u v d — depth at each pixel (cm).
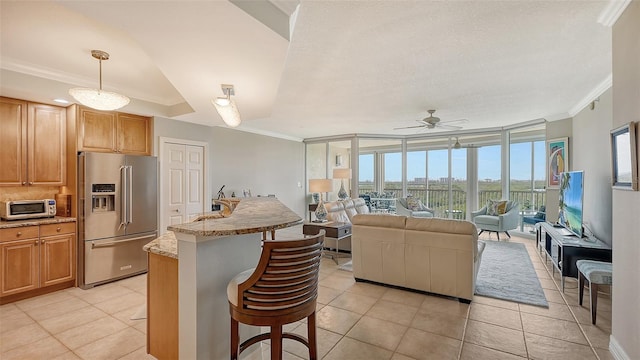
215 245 180
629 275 193
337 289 343
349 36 244
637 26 180
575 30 237
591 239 350
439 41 254
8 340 238
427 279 321
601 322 259
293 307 159
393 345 227
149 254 206
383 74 332
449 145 744
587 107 433
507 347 223
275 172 748
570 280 369
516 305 297
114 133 392
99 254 359
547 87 380
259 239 216
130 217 384
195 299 169
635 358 186
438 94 411
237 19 159
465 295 302
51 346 229
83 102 270
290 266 155
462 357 212
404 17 216
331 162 827
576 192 368
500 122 610
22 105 334
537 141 632
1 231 303
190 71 235
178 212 455
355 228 364
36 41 254
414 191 789
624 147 196
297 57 285
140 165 397
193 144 479
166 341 193
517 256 477
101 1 140
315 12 207
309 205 824
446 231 310
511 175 670
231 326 168
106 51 274
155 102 425
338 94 411
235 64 221
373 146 812
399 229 337
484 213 658
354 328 253
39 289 329
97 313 284
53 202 353
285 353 218
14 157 328
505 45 263
